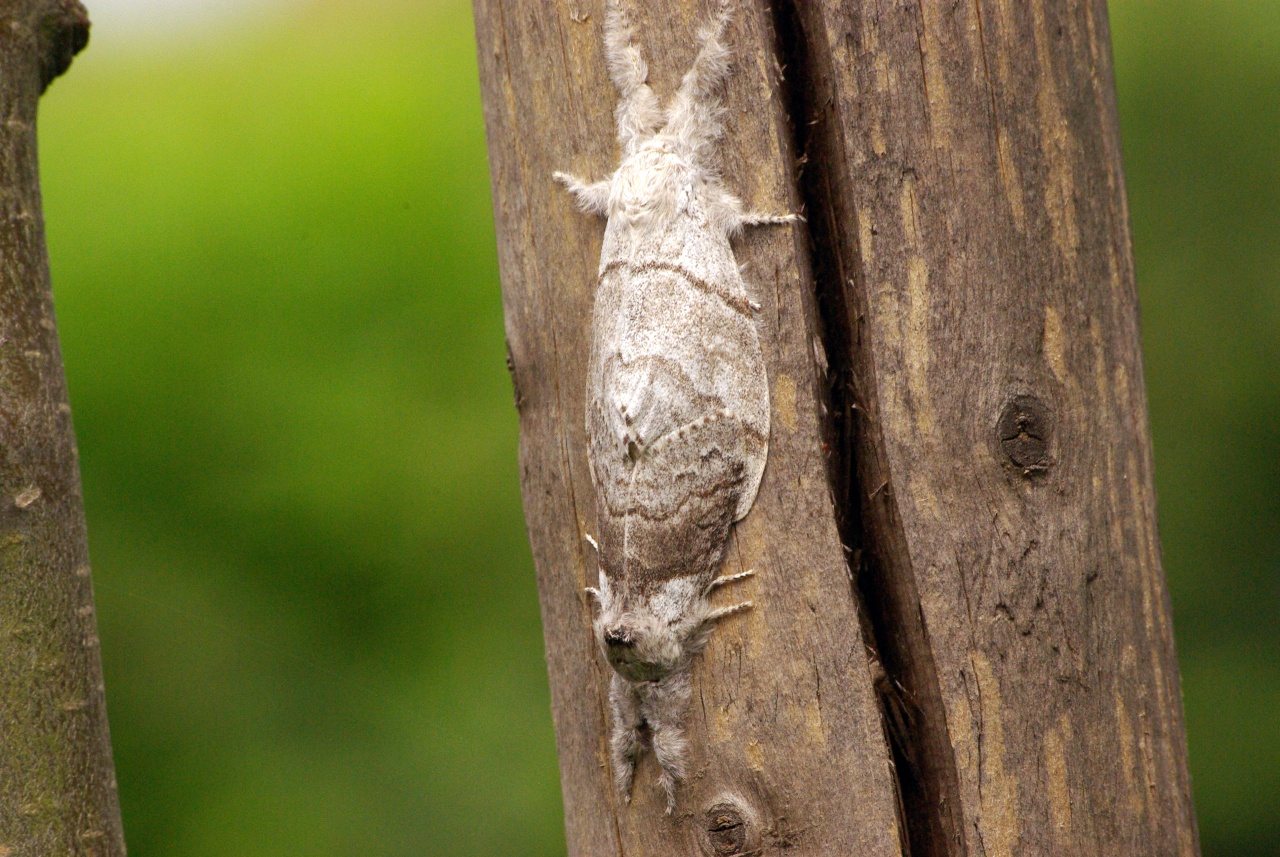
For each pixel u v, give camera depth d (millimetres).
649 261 462
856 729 459
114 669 711
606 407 463
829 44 459
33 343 454
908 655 461
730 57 461
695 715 462
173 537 724
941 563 460
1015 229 461
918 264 460
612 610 462
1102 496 464
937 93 460
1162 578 469
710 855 461
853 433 463
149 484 721
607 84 465
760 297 462
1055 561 461
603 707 469
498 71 471
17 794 449
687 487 461
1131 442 467
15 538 451
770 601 461
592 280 467
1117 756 463
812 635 460
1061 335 463
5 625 450
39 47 461
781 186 461
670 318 461
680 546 460
